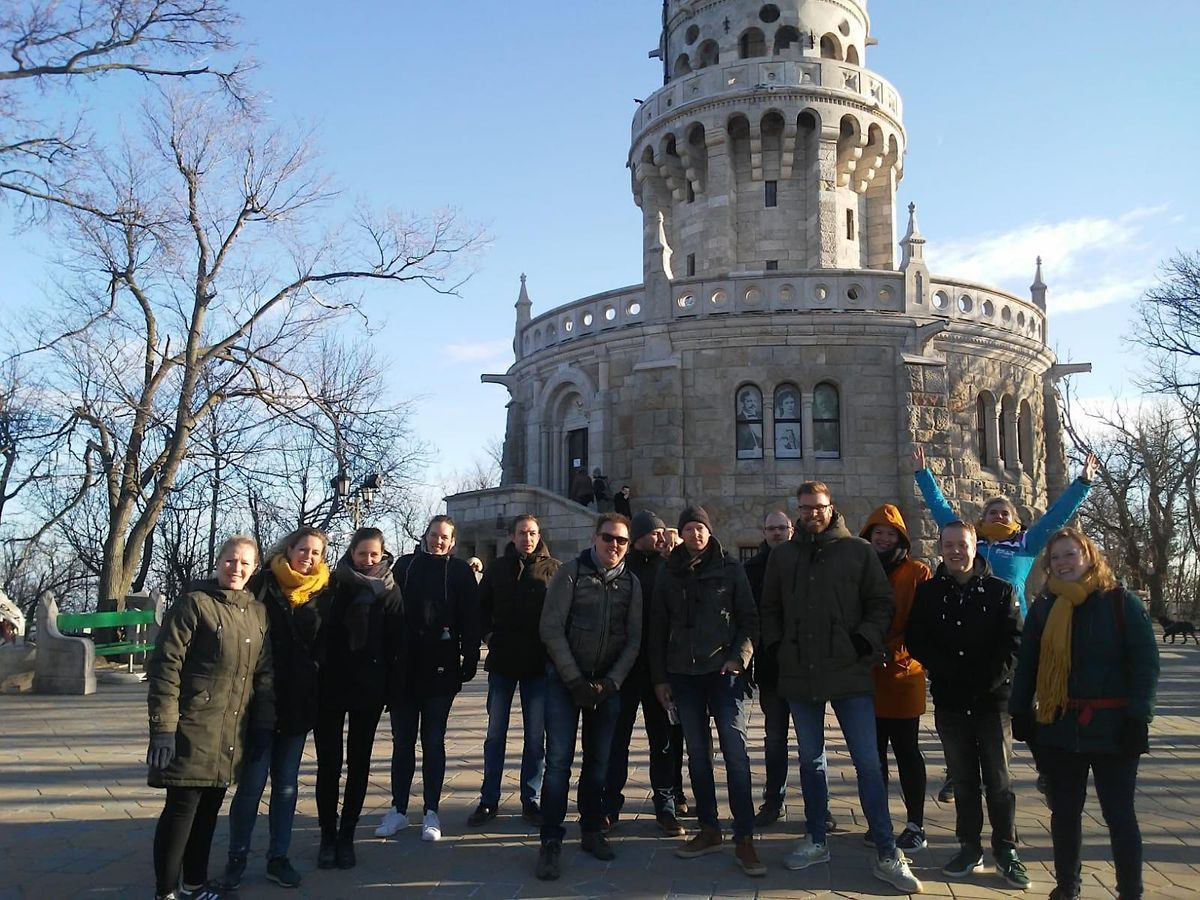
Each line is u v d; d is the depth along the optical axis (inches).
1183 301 1073.5
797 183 1172.5
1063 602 232.4
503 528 903.7
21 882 250.5
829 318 913.5
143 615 747.4
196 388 1101.1
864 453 906.1
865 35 1299.2
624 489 850.8
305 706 258.4
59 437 990.4
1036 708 237.6
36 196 777.6
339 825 280.1
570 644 277.3
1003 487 970.1
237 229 928.3
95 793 346.9
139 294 916.0
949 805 333.1
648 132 1234.6
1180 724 512.7
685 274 1198.3
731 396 923.4
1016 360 1017.5
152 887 247.0
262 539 1813.5
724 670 269.0
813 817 266.8
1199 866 264.7
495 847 285.6
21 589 2005.4
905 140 1247.5
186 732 230.7
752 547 901.2
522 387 1144.8
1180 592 1830.7
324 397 989.8
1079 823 230.7
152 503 901.8
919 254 940.6
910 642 270.4
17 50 719.1
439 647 302.2
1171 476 1581.0
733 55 1209.4
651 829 306.5
